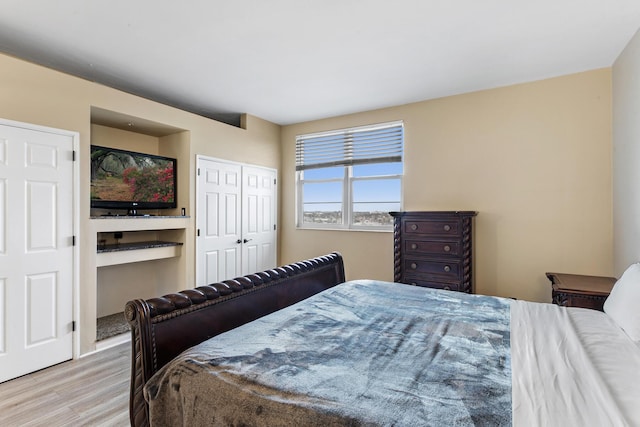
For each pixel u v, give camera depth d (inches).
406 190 158.9
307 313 71.4
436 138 151.1
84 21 89.9
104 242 141.3
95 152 123.6
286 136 198.5
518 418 34.7
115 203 129.4
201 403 43.3
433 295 87.6
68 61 114.2
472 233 138.3
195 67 119.2
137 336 51.4
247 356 49.8
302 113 175.0
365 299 83.6
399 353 51.4
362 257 172.2
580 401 37.5
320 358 49.5
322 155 185.9
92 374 99.1
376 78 128.4
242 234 174.6
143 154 139.3
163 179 146.9
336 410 36.7
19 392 88.9
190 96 149.1
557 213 127.3
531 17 87.4
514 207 135.0
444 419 34.8
